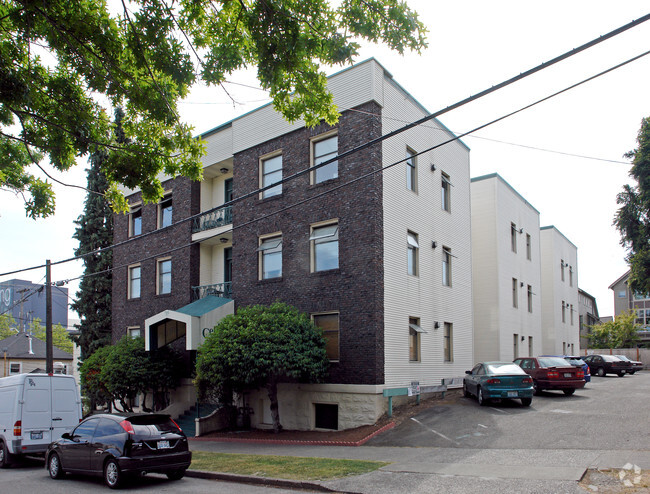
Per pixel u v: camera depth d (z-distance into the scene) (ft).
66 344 262.67
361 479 35.58
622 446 39.29
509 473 34.01
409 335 67.15
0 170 42.96
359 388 59.77
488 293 98.12
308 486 35.42
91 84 34.22
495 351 95.96
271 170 74.02
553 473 33.09
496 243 98.68
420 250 71.56
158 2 31.09
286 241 69.77
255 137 75.56
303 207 68.54
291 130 71.15
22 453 52.75
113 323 97.35
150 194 38.01
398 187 67.62
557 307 138.00
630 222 108.88
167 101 34.45
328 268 65.67
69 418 56.49
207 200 87.76
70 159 37.96
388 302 63.10
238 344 58.18
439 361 73.46
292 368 57.47
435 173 78.02
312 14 31.14
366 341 60.44
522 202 114.83
